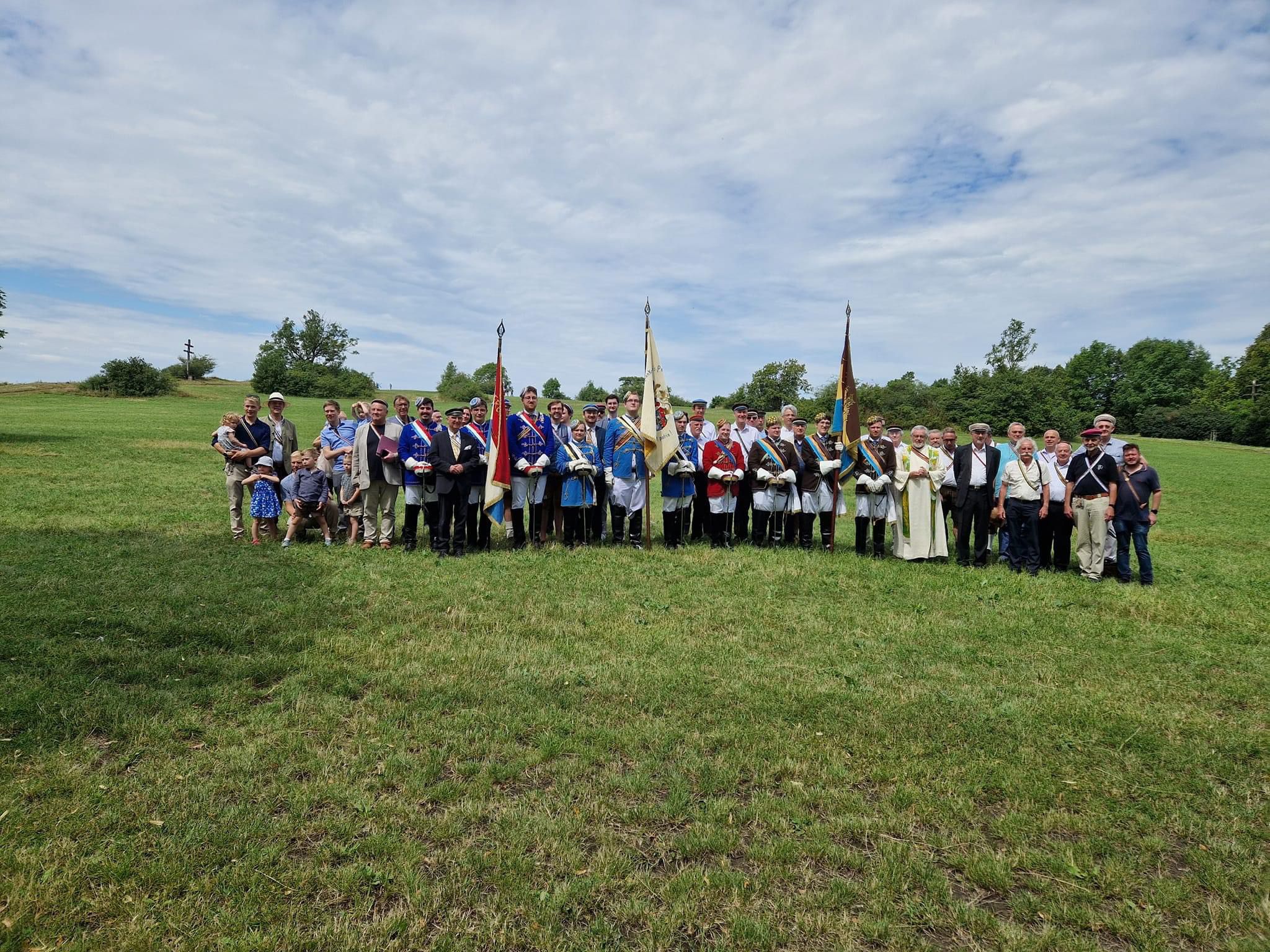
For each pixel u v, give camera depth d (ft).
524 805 14.30
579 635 24.35
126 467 68.90
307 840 13.10
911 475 38.32
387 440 36.78
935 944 11.08
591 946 10.73
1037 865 13.03
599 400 251.19
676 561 35.81
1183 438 245.04
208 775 14.96
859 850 13.35
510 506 39.65
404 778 15.03
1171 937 11.34
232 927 10.84
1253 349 271.90
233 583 28.68
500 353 36.60
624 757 16.44
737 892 11.96
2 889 11.32
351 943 10.62
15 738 15.96
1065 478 37.42
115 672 19.52
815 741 17.34
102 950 10.29
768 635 24.99
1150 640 25.86
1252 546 53.42
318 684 19.57
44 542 35.42
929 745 17.16
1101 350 317.22
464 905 11.60
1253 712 19.83
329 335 358.02
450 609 26.78
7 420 115.96
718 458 39.60
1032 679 21.85
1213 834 14.05
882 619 27.35
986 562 38.55
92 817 13.33
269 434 38.60
